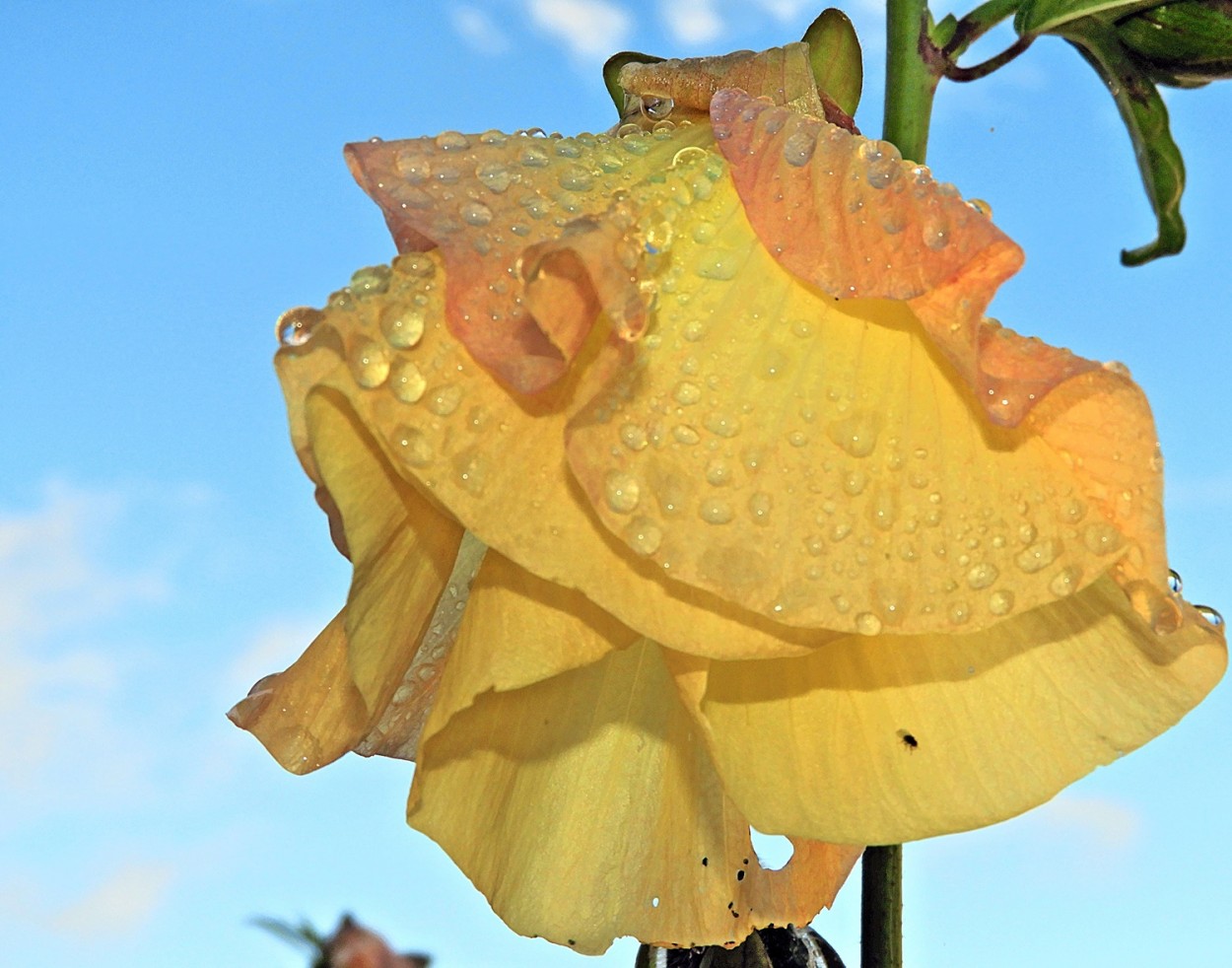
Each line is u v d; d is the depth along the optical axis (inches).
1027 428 9.9
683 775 11.2
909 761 10.2
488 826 10.8
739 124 10.3
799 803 10.1
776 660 10.3
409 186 10.0
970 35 12.0
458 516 9.5
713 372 9.8
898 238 9.8
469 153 10.3
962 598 9.6
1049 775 10.1
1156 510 9.8
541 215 10.0
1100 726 10.2
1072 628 10.4
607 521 9.4
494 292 9.7
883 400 9.8
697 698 9.9
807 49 11.0
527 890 10.9
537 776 11.0
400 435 9.5
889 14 12.1
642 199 10.1
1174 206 12.7
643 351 9.8
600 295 9.3
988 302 9.6
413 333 9.6
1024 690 10.3
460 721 10.9
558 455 9.6
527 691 11.0
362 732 10.6
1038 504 9.8
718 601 9.6
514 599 9.9
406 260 9.9
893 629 9.5
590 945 10.9
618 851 11.1
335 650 10.7
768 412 9.7
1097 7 12.0
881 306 10.0
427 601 10.2
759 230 10.0
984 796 10.1
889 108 12.1
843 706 10.3
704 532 9.5
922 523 9.7
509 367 9.5
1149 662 10.3
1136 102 12.5
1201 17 12.1
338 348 9.6
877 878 11.3
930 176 10.0
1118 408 9.8
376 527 9.7
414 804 10.1
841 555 9.6
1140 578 9.9
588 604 9.8
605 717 11.1
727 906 11.2
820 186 10.0
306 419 9.6
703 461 9.6
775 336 9.9
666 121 11.1
